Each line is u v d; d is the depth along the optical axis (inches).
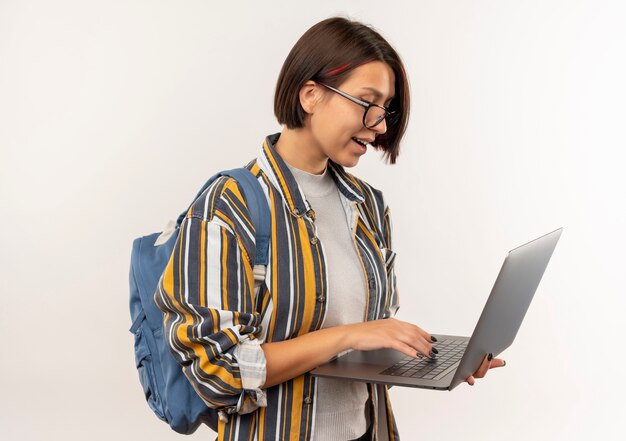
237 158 150.3
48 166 159.8
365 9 148.2
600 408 149.6
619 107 147.9
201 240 53.1
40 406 152.1
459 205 151.1
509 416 150.2
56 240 161.3
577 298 153.5
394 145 61.7
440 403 155.9
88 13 154.6
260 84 148.2
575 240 151.9
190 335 51.6
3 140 161.0
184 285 52.8
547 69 148.5
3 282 163.6
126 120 155.0
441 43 149.3
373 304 61.1
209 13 149.3
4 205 162.2
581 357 153.9
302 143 59.1
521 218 150.9
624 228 150.2
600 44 147.4
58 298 162.1
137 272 60.5
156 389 58.9
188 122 151.9
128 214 157.2
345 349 53.6
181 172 153.0
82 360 161.9
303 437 55.9
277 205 56.4
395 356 60.2
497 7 148.3
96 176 157.3
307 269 55.9
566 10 147.3
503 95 149.6
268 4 147.1
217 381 51.7
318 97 56.2
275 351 53.0
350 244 61.1
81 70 155.9
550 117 149.0
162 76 152.1
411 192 151.3
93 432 142.5
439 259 151.8
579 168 150.2
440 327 152.5
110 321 160.7
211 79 150.3
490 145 150.5
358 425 59.3
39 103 158.9
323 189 61.2
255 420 55.3
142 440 140.6
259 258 55.0
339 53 55.0
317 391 57.1
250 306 53.7
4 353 163.9
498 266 151.3
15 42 158.6
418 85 150.1
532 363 155.3
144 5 151.9
